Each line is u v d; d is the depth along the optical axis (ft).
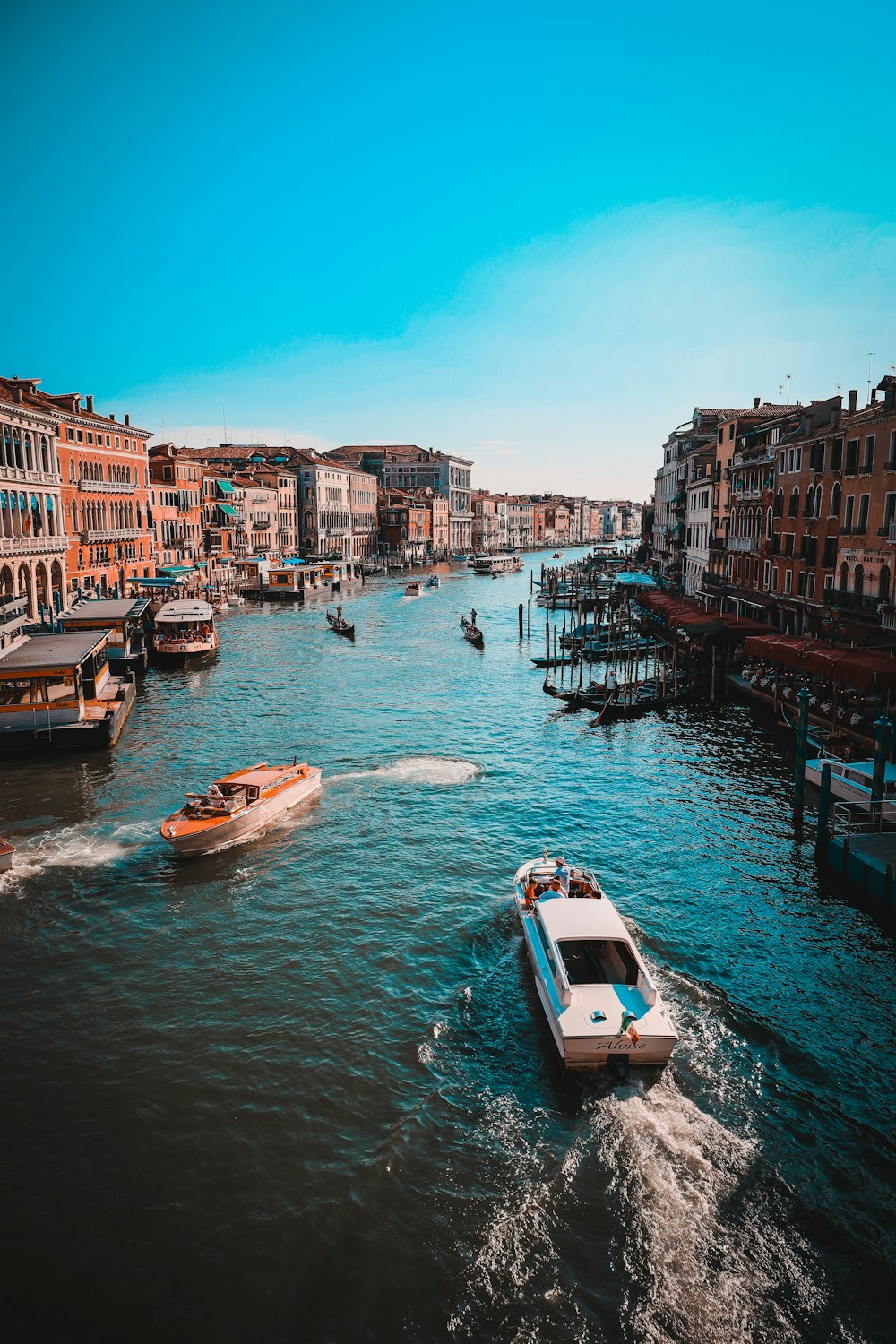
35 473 153.99
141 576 226.38
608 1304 30.17
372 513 463.83
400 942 53.93
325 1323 29.53
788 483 144.87
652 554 349.41
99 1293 30.55
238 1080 41.27
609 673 141.59
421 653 181.57
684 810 78.84
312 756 96.84
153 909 58.59
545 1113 38.88
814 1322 29.50
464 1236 32.76
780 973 51.08
